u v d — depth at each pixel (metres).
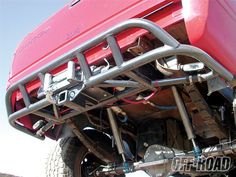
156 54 2.63
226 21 2.89
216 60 2.69
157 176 3.65
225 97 3.43
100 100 3.30
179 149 3.93
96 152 4.19
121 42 2.93
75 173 4.21
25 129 3.80
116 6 3.08
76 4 3.43
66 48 3.35
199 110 3.33
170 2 2.77
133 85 2.99
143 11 2.89
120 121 3.98
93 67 3.07
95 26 3.18
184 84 3.19
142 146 4.04
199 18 2.61
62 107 3.56
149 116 4.02
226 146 3.40
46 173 4.25
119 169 4.14
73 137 4.34
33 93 3.56
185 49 2.56
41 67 3.31
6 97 3.59
